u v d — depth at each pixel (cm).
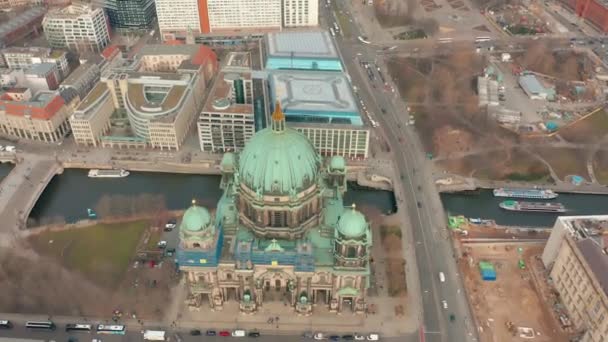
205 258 19762
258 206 19912
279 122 19300
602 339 18988
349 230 19188
